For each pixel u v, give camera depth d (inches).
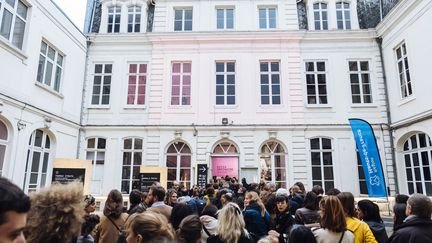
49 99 497.4
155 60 633.0
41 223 72.9
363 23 664.4
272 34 624.7
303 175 579.2
